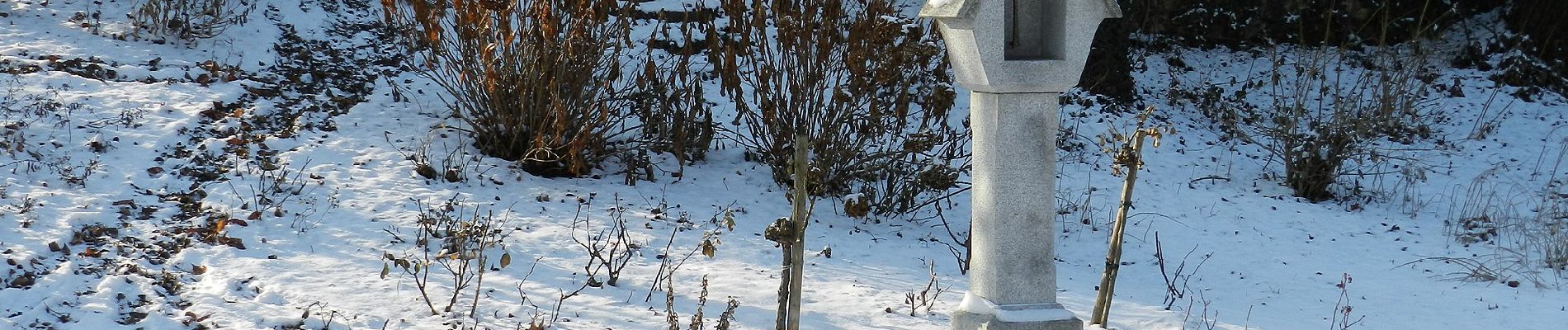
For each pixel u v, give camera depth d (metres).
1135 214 9.34
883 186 9.09
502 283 6.29
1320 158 10.35
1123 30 12.43
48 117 8.62
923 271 7.34
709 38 9.05
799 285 4.69
